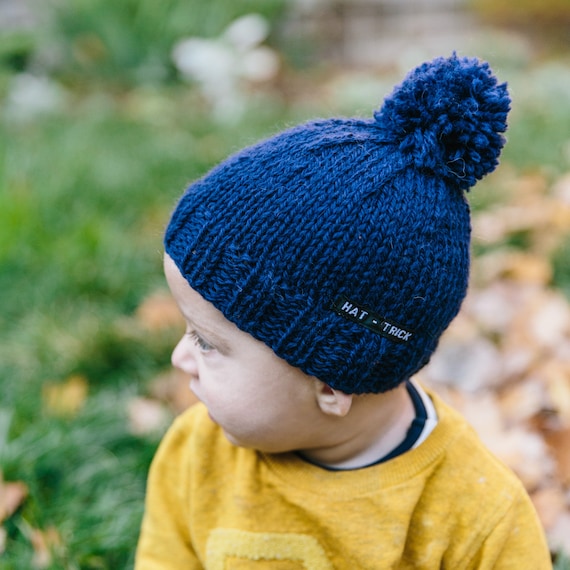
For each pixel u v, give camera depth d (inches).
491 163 49.3
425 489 54.2
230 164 49.5
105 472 82.4
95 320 106.2
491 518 53.3
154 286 116.8
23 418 88.7
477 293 111.7
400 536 53.2
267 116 205.6
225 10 271.0
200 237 47.9
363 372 48.7
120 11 265.4
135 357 100.5
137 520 77.7
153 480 65.6
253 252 46.5
